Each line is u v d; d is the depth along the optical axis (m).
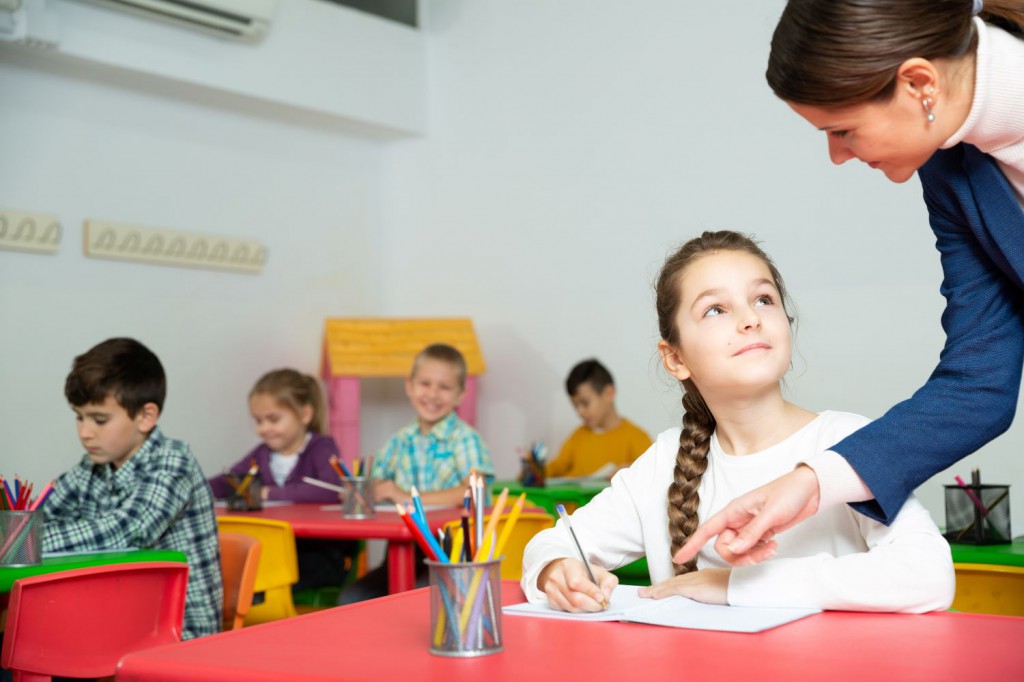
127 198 4.16
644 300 4.60
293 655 0.90
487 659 0.87
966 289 1.15
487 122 5.06
